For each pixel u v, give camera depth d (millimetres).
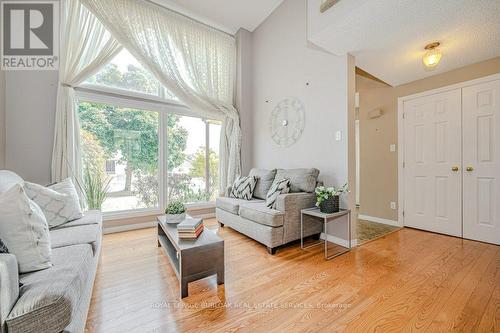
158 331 1279
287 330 1282
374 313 1414
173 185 3715
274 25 3625
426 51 2549
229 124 3967
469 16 1954
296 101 3242
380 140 3682
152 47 3270
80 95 2914
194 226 1772
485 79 2682
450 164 2953
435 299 1550
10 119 2523
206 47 3781
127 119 3316
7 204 1093
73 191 2203
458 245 2598
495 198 2602
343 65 2633
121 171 3268
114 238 2871
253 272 1963
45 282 973
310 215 2625
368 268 2027
